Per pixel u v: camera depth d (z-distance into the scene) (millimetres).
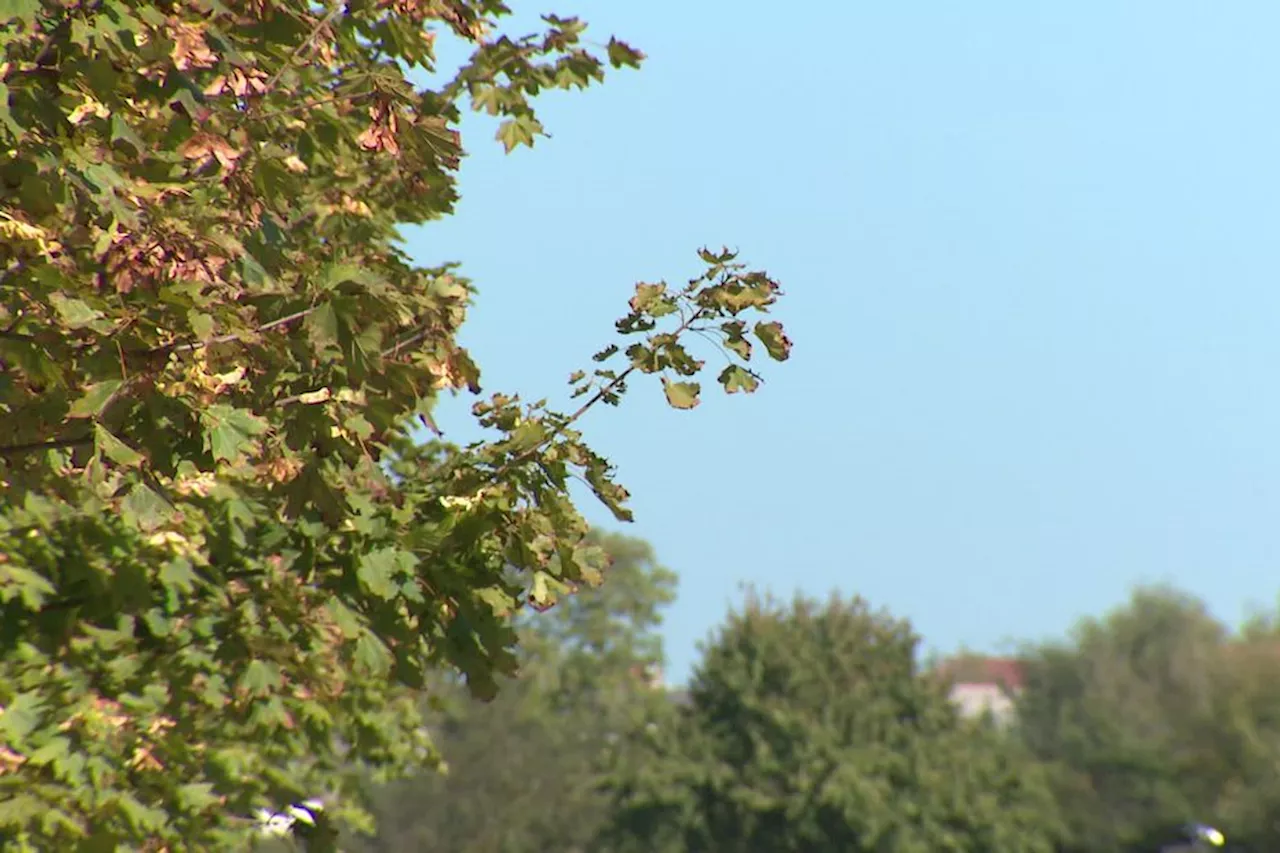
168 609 39625
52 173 27656
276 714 42656
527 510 34844
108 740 39500
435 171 37906
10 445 28453
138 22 28516
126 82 29766
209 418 28438
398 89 33844
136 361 27781
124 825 40000
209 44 30609
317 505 32469
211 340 28703
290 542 38156
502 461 34781
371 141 33969
